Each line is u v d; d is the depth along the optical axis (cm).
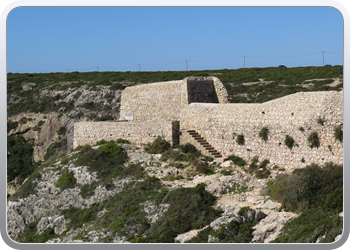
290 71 9962
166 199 3425
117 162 4428
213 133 4266
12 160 7494
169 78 10356
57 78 11212
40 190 4672
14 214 4559
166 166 4125
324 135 3272
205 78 5156
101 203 3975
